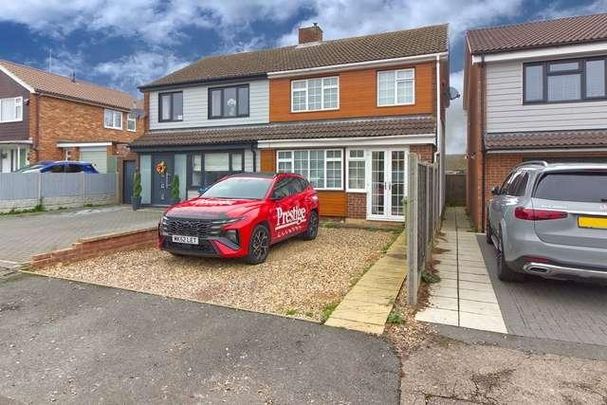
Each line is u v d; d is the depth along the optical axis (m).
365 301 5.22
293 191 9.16
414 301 5.10
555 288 5.95
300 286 5.91
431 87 13.61
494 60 11.89
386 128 13.29
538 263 5.31
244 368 3.63
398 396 3.21
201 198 8.16
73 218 14.05
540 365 3.66
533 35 12.95
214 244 6.80
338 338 4.19
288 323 4.55
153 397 3.22
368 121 14.30
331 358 3.79
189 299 5.32
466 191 20.19
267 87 16.17
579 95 11.49
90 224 12.45
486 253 8.49
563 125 11.60
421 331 4.38
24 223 12.70
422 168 6.08
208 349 3.98
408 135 12.55
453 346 4.04
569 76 11.60
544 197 5.42
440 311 4.98
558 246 5.18
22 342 4.18
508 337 4.25
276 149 15.01
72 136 24.23
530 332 4.36
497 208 7.30
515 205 5.73
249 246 7.04
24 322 4.69
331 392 3.26
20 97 22.92
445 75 15.37
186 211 7.23
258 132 15.58
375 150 13.50
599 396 3.18
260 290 5.72
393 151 13.27
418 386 3.34
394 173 13.28
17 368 3.67
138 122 28.48
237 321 4.62
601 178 5.32
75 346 4.09
